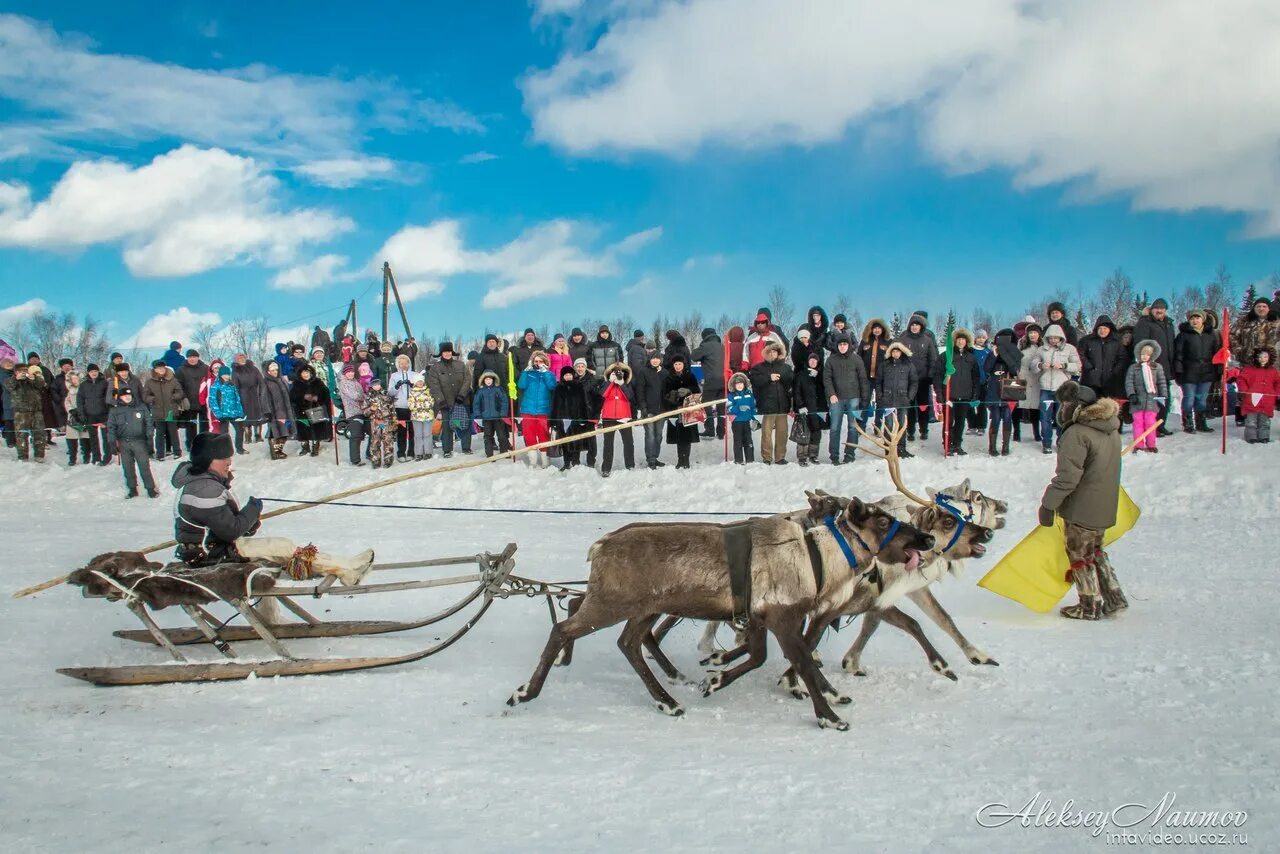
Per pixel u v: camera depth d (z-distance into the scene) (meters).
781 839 3.84
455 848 3.74
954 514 6.44
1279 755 4.65
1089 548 7.57
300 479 16.61
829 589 5.88
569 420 15.81
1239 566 9.04
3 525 13.45
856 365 14.72
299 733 5.20
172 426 18.53
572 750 5.00
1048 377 14.55
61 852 3.64
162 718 5.49
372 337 20.97
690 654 7.18
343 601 8.79
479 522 13.09
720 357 17.77
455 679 6.44
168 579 6.32
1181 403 15.62
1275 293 15.80
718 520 12.91
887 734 5.28
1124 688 5.87
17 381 18.86
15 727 5.27
